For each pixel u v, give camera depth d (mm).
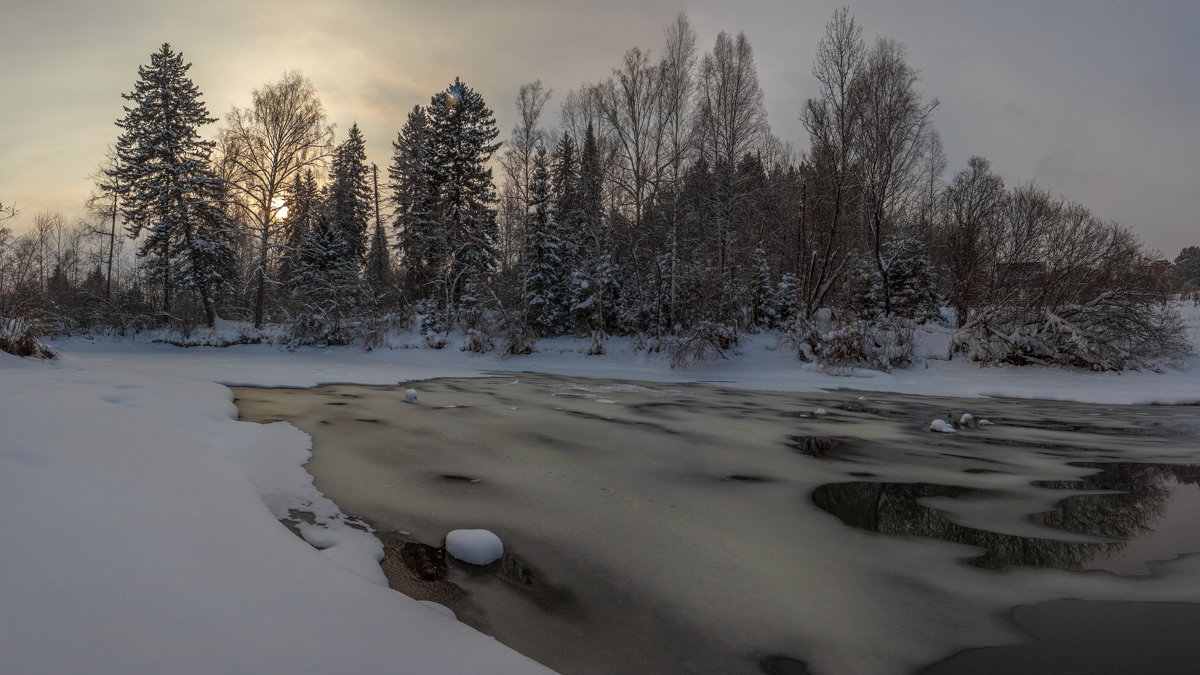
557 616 3451
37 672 1801
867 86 25625
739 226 31750
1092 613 3701
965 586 4086
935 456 8445
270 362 22953
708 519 5426
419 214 36312
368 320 29969
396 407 11492
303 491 5570
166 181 32844
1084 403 15570
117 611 2281
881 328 23672
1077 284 23688
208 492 4266
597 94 29906
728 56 29734
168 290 34688
